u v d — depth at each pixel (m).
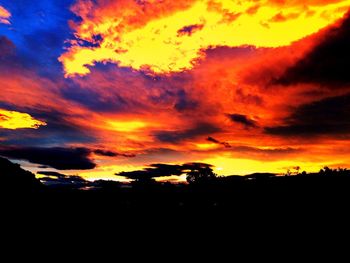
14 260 16.70
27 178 38.78
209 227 29.42
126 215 34.44
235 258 20.77
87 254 20.11
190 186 50.62
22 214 25.56
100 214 33.22
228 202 38.38
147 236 26.83
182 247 23.58
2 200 27.38
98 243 23.00
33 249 18.98
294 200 33.47
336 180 36.66
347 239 21.92
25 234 21.34
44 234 22.45
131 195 46.19
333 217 26.83
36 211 27.72
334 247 20.78
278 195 36.47
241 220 30.47
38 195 33.56
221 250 22.69
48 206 30.72
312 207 30.30
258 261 19.83
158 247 23.53
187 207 38.94
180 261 20.38
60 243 21.31
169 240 25.56
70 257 18.98
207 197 42.69
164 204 40.78
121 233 26.89
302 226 25.88
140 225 30.77
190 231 28.39
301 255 20.08
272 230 26.19
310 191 34.94
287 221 27.77
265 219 29.58
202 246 23.80
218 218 32.16
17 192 31.64
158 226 30.48
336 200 30.92
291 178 41.84
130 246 23.38
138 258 20.70
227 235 26.47
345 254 19.48
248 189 42.38
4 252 17.42
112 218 32.34
